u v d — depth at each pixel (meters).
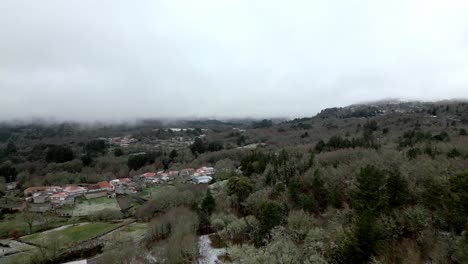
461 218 34.38
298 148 121.75
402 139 108.38
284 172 77.81
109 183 128.62
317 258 30.80
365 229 33.03
